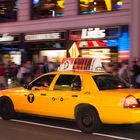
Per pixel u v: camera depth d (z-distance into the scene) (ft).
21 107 41.34
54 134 35.12
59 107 37.83
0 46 83.41
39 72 70.64
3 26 82.43
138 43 64.18
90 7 70.69
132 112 33.35
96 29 68.90
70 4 72.54
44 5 77.00
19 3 79.97
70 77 38.09
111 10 68.03
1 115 43.21
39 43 77.05
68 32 72.59
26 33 78.64
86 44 70.49
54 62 73.77
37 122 41.47
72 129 37.65
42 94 39.29
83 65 41.45
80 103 36.09
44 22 75.82
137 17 64.18
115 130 37.55
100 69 41.37
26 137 33.53
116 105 33.99
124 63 60.90
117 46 66.69
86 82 36.70
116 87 36.99
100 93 35.27
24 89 41.34
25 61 77.97
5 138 33.01
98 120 35.19
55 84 38.81
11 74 74.90
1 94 43.16
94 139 33.24
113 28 66.90
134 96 33.88
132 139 33.58
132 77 58.18
